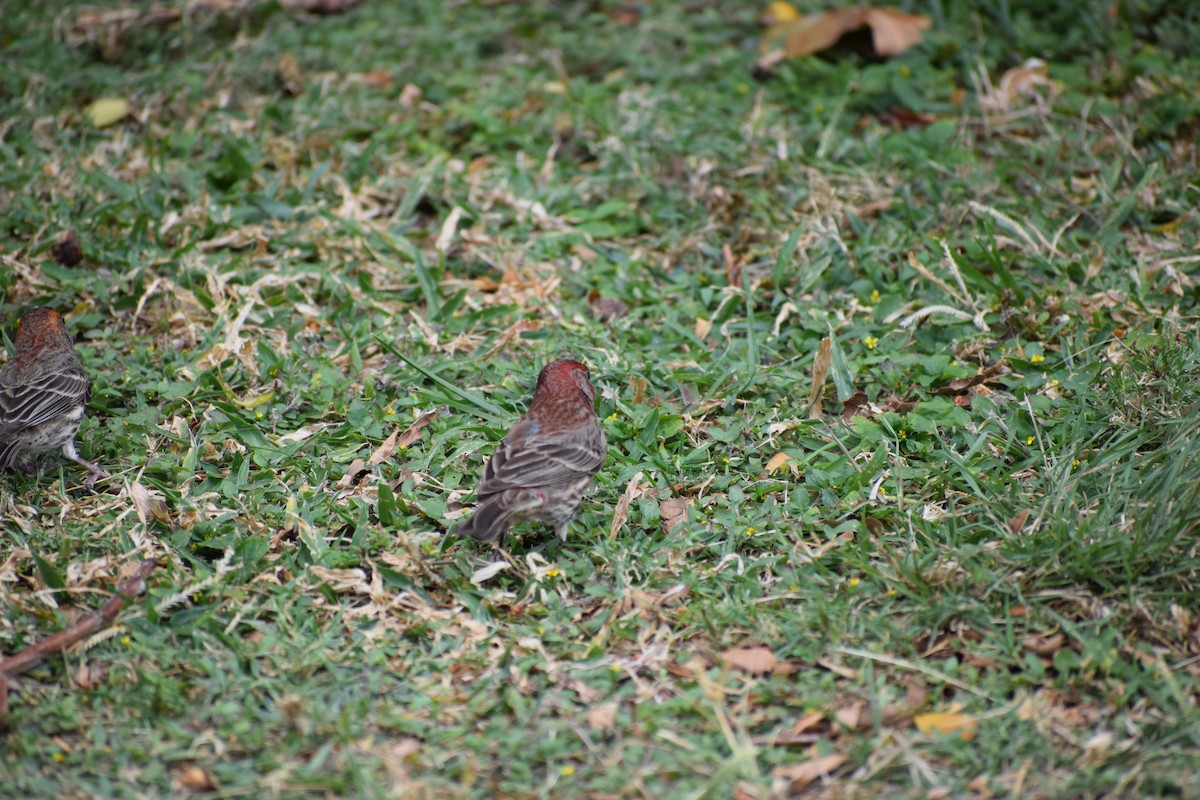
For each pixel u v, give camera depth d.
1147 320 12.31
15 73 17.31
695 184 15.11
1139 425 10.63
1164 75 16.48
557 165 15.88
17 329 12.69
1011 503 9.90
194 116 16.53
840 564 9.70
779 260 13.31
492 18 19.31
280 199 15.08
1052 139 15.66
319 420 11.66
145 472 10.77
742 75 17.56
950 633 8.90
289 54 17.48
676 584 9.44
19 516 10.22
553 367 10.12
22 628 9.02
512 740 8.05
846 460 10.78
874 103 16.89
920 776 7.75
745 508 10.35
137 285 13.30
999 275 12.92
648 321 13.25
